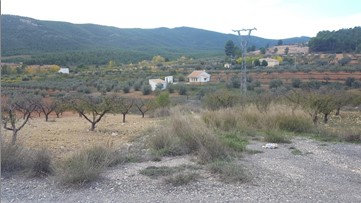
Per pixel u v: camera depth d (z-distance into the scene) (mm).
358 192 5664
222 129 12086
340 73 48375
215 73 64188
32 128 17750
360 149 9539
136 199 5227
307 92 18609
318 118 19047
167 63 96000
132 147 9727
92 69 78000
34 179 6246
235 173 6469
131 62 98750
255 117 13758
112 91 49969
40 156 6723
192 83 55062
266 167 7270
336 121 18125
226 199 5211
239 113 14195
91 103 17609
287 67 60156
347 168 7363
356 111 26359
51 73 67000
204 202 5086
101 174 6570
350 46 75375
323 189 5785
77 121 22750
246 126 12484
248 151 8875
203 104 22984
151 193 5508
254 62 72688
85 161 6422
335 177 6602
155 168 7059
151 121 21109
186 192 5547
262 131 12484
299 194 5484
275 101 18531
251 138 11086
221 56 106375
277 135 10703
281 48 109312
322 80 43969
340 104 22047
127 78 63188
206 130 9109
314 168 7289
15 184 5938
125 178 6344
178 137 9156
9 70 64750
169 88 49188
